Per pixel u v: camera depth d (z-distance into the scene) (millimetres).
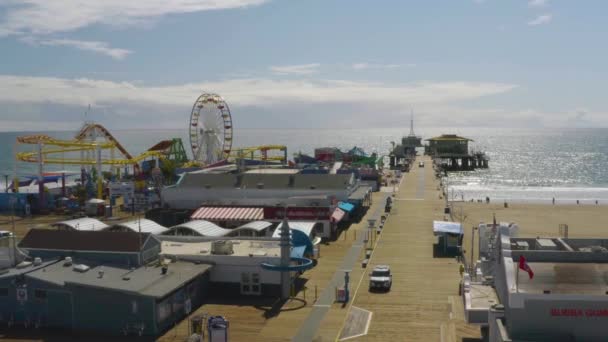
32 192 127250
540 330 32594
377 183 150875
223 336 42969
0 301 50219
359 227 95375
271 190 100625
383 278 59188
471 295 41562
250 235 74188
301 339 45812
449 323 46656
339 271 66812
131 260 54344
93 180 150750
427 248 79250
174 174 150000
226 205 92938
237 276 57219
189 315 51406
